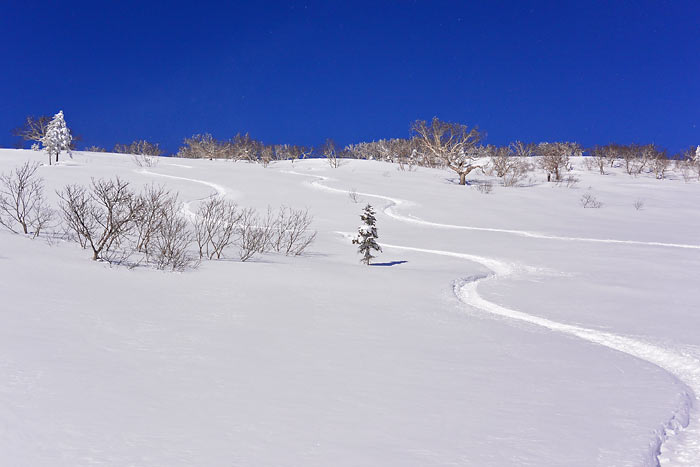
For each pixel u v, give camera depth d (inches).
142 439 152.6
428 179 2465.6
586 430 181.8
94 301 331.6
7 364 203.5
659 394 224.8
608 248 917.2
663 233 1189.7
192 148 4050.2
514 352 286.4
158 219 657.6
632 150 3853.3
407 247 924.0
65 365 209.9
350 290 460.8
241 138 3941.9
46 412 164.9
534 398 212.7
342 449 155.6
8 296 315.3
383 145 4279.0
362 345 282.8
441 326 343.0
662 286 537.6
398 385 218.8
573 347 304.2
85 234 528.7
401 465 147.5
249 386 205.9
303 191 1811.0
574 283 555.2
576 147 4589.1
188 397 189.3
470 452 158.9
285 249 814.5
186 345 257.0
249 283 456.4
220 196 1594.5
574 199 1982.0
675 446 174.1
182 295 382.0
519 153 3518.7
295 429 167.9
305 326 318.7
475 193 1989.4
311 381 217.3
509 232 1188.5
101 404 175.6
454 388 219.6
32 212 809.5
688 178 3366.1
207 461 142.3
